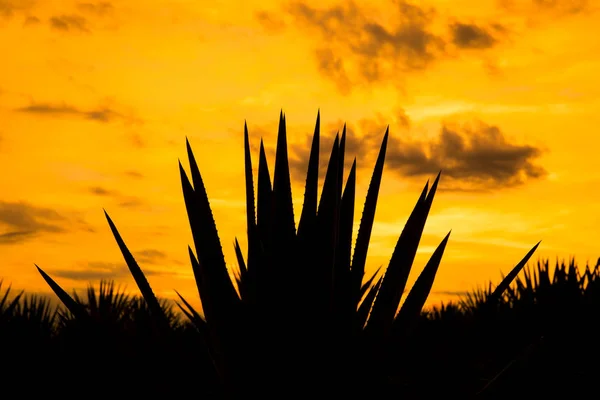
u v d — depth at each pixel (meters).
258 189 3.11
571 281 8.72
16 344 6.88
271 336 2.81
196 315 3.11
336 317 2.86
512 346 6.79
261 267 2.88
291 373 2.82
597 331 7.71
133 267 2.99
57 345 6.71
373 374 2.88
